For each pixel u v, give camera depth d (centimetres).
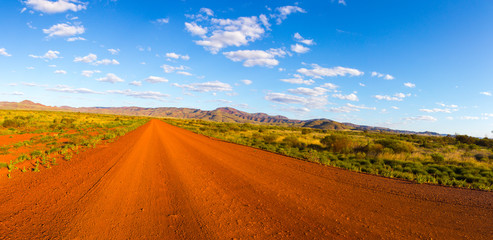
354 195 684
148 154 1352
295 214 527
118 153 1346
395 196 685
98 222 454
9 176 762
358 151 1934
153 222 464
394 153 1847
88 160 1105
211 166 1065
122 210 522
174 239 396
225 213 523
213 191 690
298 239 407
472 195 719
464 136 4016
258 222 478
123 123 5088
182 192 672
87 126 3466
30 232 403
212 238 404
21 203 544
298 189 734
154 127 4609
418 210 571
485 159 1711
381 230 453
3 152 1119
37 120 3966
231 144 2103
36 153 1155
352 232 441
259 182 808
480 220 517
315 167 1130
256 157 1378
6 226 423
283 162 1242
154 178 823
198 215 508
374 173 1038
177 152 1470
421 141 3762
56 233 403
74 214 489
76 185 702
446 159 1638
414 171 1163
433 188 793
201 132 3588
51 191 639
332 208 571
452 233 448
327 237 418
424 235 436
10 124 2677
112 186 705
